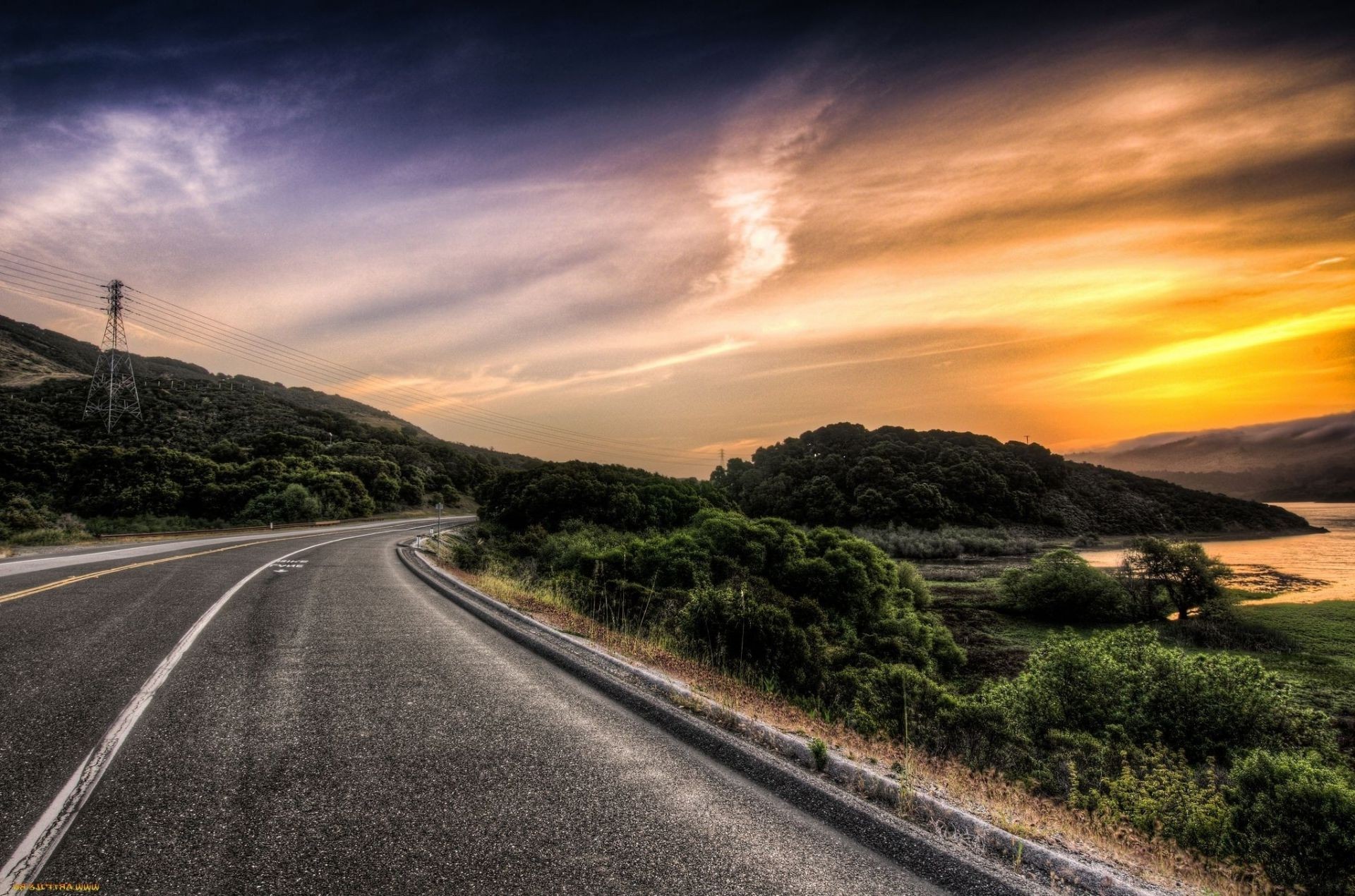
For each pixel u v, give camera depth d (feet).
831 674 31.50
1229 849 14.10
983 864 8.91
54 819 8.95
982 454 318.86
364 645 22.00
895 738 24.34
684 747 13.48
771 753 12.96
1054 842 9.67
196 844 8.45
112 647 19.53
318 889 7.53
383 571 50.80
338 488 171.63
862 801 10.96
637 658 21.95
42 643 19.60
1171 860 10.22
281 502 142.20
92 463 132.26
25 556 51.16
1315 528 372.58
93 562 45.78
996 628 88.89
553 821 9.68
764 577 64.95
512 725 14.23
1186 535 302.04
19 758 10.98
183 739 12.29
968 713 26.96
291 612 28.19
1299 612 95.91
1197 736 25.48
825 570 65.57
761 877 8.30
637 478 141.59
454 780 11.03
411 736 13.15
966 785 12.41
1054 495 308.19
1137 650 29.96
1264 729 25.31
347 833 8.96
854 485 279.69
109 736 12.25
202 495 136.05
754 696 18.61
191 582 36.40
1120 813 15.38
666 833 9.45
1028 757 23.75
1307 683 59.06
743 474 377.09
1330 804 13.78
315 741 12.58
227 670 17.63
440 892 7.59
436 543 88.69
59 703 14.01
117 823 8.93
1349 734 41.24
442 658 20.67
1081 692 28.84
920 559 193.36
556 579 44.70
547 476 126.00
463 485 293.43
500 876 8.02
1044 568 99.25
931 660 53.16
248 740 12.44
